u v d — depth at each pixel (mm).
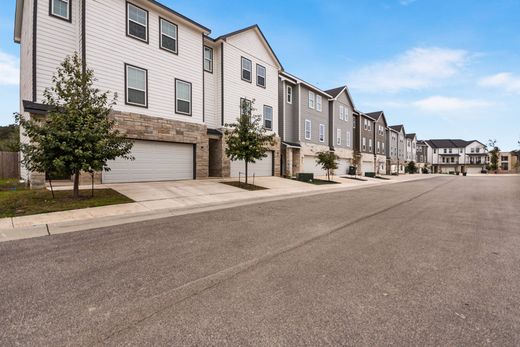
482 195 13562
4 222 6277
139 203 8734
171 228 6141
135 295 3082
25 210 7289
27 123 7820
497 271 3828
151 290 3205
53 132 7766
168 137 14102
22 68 15430
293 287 3309
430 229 6230
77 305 2859
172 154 14516
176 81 14602
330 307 2859
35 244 4898
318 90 26141
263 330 2465
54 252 4477
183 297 3049
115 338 2340
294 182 18203
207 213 7977
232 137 14398
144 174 13398
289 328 2498
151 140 13586
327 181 21141
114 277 3545
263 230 6020
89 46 11547
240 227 6277
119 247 4750
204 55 17062
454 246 4957
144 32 13367
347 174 31906
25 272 3674
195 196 10500
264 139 14398
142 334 2395
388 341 2326
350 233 5832
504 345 2281
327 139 28578
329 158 21375
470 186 19891
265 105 20312
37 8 10875
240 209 8719
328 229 6156
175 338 2346
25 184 11523
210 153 17781
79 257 4250
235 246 4867
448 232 5965
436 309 2840
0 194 8977
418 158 71625
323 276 3631
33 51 10750
